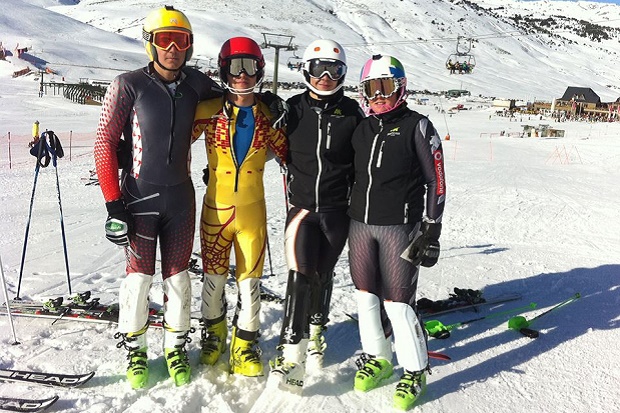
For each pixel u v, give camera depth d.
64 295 4.30
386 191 2.79
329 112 2.95
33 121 22.61
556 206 9.30
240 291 3.08
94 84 50.50
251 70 2.80
